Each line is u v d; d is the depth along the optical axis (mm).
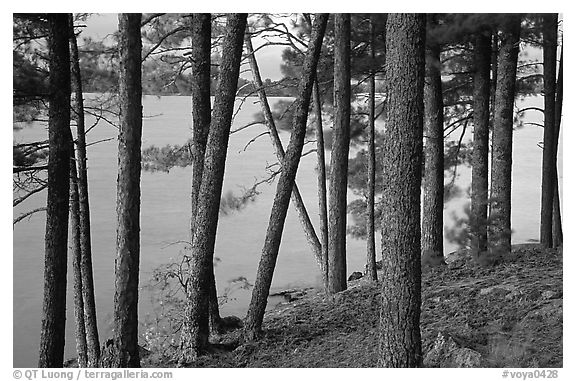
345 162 14289
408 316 7375
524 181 34438
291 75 18172
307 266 21531
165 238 24469
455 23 13016
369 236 15477
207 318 11203
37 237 24266
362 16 15477
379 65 15188
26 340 15023
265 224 28234
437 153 15312
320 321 12047
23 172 11406
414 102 7148
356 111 19188
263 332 11477
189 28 14398
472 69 15867
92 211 28562
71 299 19141
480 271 13438
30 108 11867
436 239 15297
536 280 11320
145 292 16984
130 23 9164
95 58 13914
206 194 11008
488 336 8812
